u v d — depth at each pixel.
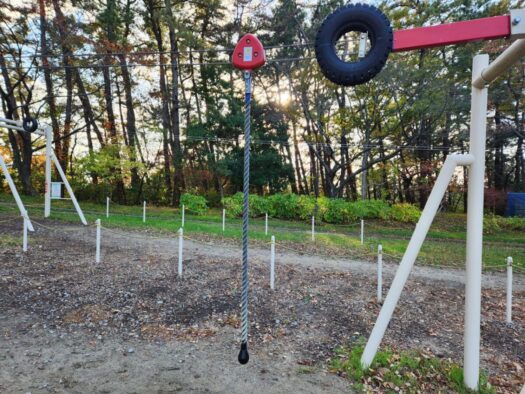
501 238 13.82
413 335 4.54
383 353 3.92
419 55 16.67
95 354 3.80
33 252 7.56
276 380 3.42
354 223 16.55
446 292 6.22
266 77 22.31
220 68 20.88
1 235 8.98
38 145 23.19
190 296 5.48
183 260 7.45
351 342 4.28
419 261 8.61
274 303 5.35
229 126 19.92
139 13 20.75
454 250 10.30
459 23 2.75
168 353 3.89
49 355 3.74
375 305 5.43
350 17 2.79
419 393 3.32
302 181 29.86
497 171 23.66
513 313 5.43
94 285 5.76
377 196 27.56
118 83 23.19
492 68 2.99
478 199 3.35
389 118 18.31
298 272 6.96
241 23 21.19
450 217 19.39
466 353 3.43
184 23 20.03
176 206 21.14
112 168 19.55
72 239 9.13
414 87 16.61
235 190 24.45
